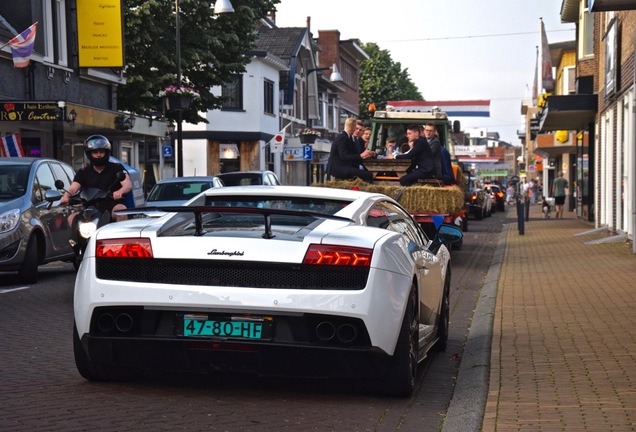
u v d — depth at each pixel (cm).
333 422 603
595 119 3073
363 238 637
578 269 1639
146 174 5050
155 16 3362
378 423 605
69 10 3128
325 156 6850
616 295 1237
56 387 692
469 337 983
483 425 577
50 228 1521
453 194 1706
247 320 618
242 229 669
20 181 1497
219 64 3572
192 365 637
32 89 2814
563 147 5053
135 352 641
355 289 616
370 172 1772
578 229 3109
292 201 747
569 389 673
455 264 1920
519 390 675
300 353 617
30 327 1005
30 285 1439
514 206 7594
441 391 717
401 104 5394
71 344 897
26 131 3006
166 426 579
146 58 3422
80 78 3195
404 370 659
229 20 3550
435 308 833
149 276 636
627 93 2222
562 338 902
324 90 7162
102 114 2903
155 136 3456
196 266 628
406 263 665
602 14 2781
